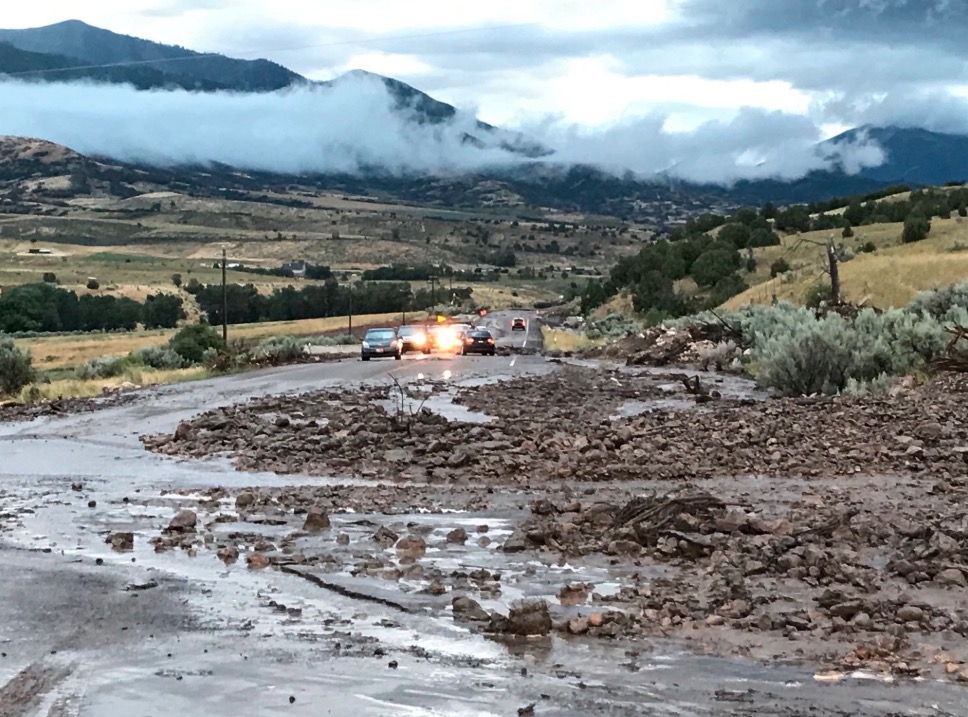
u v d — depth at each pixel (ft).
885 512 38.81
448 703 20.51
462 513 40.68
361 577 30.50
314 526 37.93
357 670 22.47
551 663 22.93
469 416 72.38
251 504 42.80
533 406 78.07
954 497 42.11
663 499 38.40
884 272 235.40
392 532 36.19
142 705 20.42
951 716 19.69
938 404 65.46
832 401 70.59
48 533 37.40
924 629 25.07
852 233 385.91
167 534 37.22
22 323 409.08
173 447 60.59
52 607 27.37
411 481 49.01
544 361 144.66
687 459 52.60
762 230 407.64
